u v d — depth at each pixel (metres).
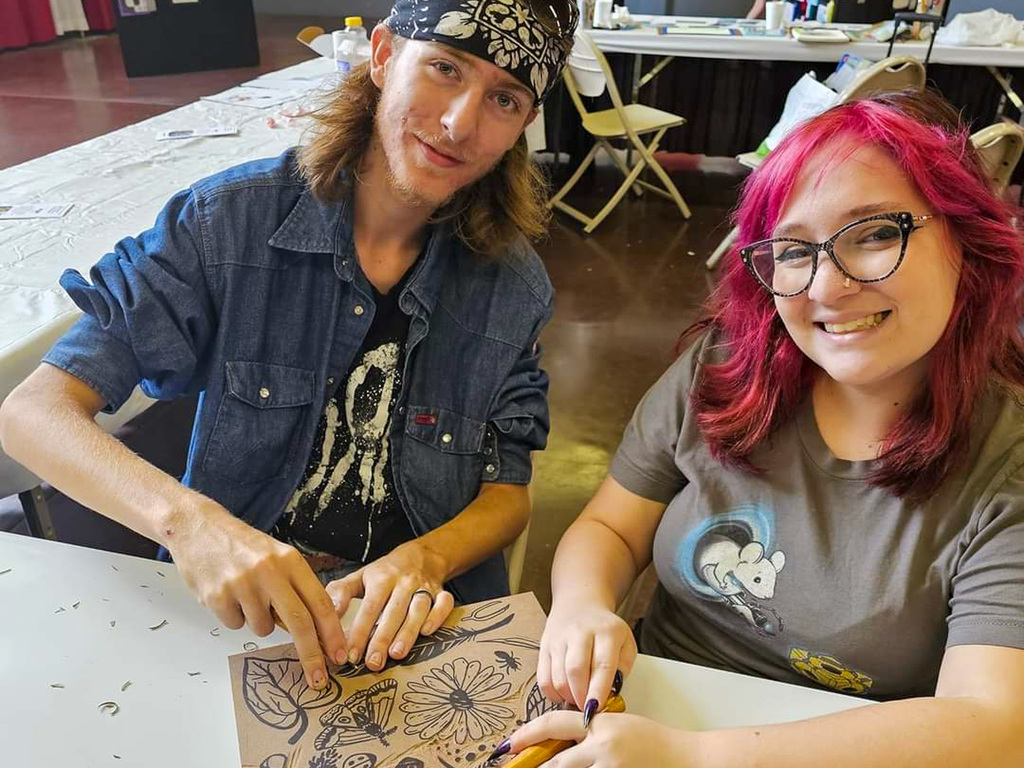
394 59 0.99
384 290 1.14
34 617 0.82
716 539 0.94
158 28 4.51
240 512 1.15
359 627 0.84
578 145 5.05
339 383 1.14
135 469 0.90
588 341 3.23
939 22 4.02
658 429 1.04
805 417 0.91
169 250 1.05
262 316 1.09
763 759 0.67
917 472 0.81
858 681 0.87
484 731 0.71
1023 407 0.82
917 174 0.75
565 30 1.00
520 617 0.85
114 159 2.22
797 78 4.56
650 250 4.06
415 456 1.16
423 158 0.99
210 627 0.83
